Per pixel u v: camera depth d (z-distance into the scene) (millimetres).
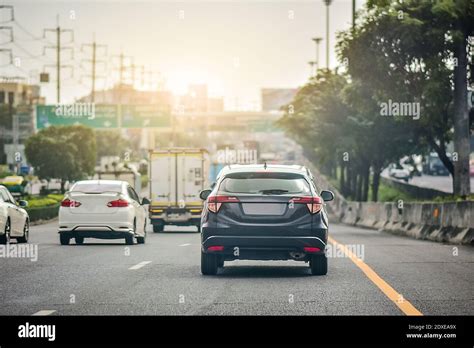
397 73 45656
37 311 12398
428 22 44219
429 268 18781
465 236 29172
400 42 44312
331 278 16719
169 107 93688
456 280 16266
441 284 15594
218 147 83938
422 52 45000
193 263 20328
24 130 142250
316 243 16969
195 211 43000
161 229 43656
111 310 12484
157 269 18734
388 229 43094
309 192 17250
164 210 42969
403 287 15133
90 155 99250
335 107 61844
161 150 43125
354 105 47281
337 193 74500
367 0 45250
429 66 44219
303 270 18500
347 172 85062
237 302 13305
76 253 23922
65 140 97312
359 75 46000
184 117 139250
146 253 24016
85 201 28250
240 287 15234
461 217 30141
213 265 17391
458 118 43250
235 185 17250
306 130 71188
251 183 17250
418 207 37094
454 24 43625
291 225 16984
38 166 96062
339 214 68875
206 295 14148
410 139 55906
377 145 60719
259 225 16938
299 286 15367
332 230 46594
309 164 108000
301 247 16953
